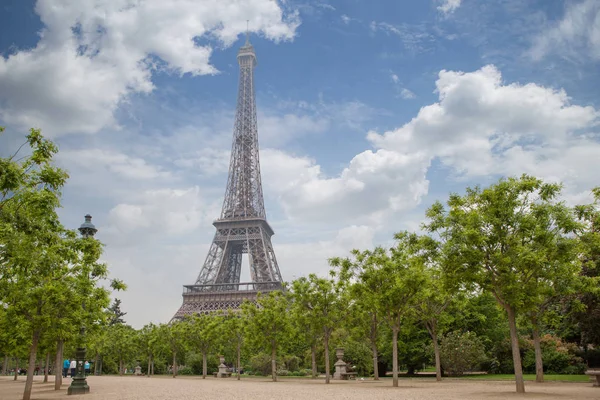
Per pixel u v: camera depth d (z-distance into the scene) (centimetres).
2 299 4197
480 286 4403
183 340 12312
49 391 5934
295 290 7538
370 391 4919
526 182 4219
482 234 4216
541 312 5769
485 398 3681
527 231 4191
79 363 5497
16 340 4778
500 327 9081
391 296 6047
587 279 5191
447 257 4341
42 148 3072
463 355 8169
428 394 4288
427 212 4659
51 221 3269
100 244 5309
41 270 4016
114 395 5016
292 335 8681
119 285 5691
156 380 9712
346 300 7488
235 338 11181
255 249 19550
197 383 8000
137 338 14400
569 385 5122
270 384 7212
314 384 6988
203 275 18925
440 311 7025
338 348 9106
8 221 2988
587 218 4491
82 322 5031
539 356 5722
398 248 6688
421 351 9025
